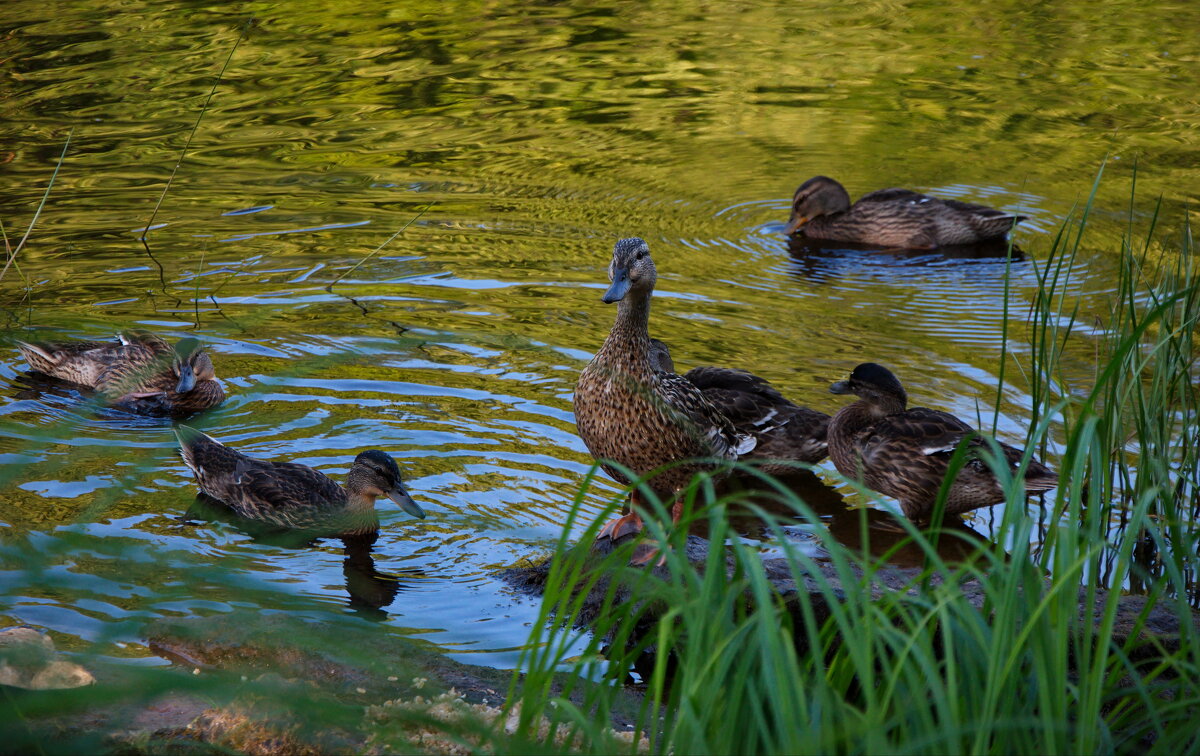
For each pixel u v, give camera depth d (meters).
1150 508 8.28
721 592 4.77
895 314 13.73
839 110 21.36
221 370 11.99
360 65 23.67
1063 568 4.66
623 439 9.74
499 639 7.66
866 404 10.34
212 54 23.94
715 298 14.20
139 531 9.07
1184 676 5.14
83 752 5.30
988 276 15.02
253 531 9.21
